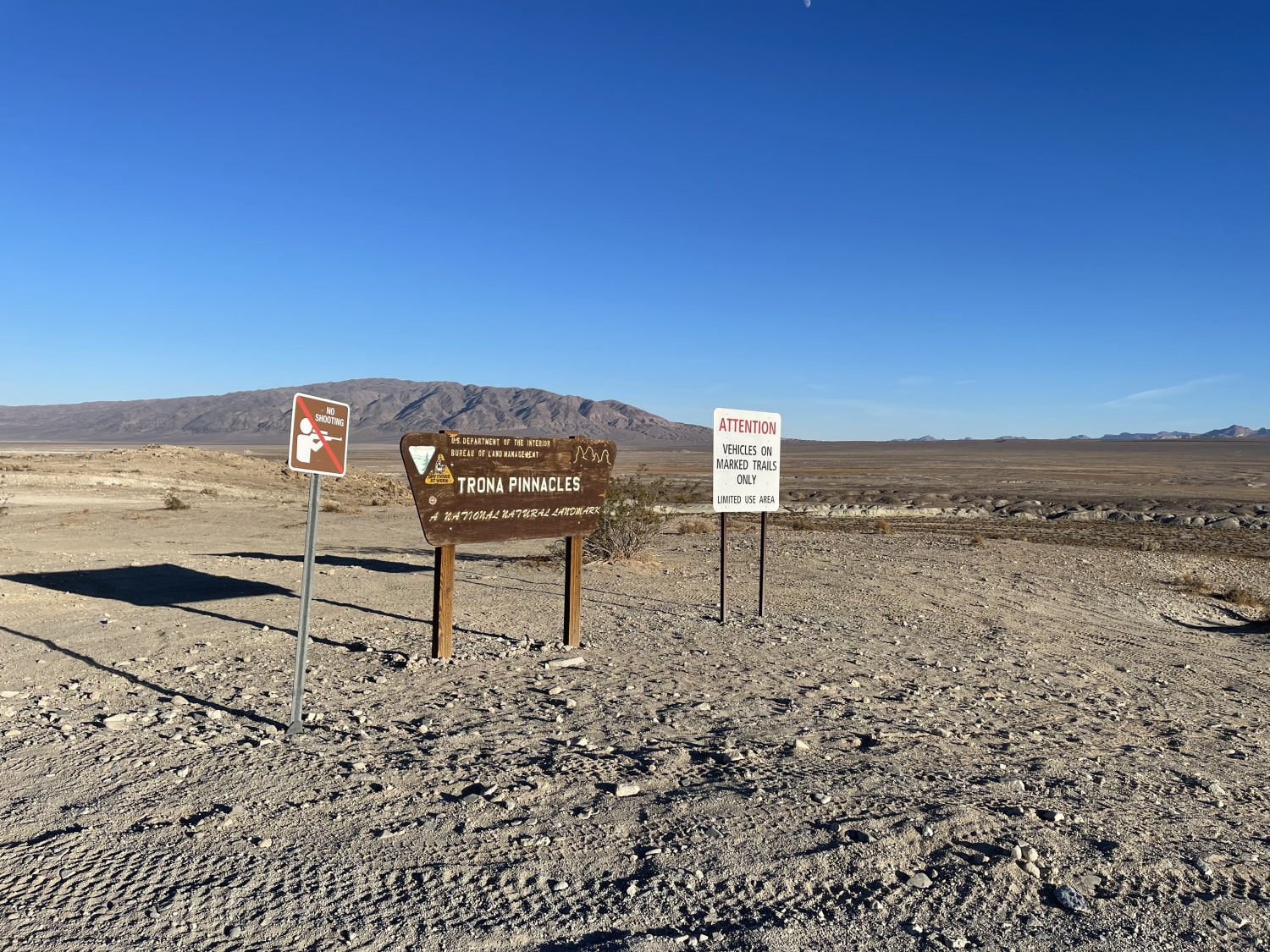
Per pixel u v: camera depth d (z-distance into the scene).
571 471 9.58
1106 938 3.57
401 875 3.97
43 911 3.62
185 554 17.48
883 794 5.08
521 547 20.11
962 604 13.99
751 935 3.48
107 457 51.81
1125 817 4.96
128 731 6.16
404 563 16.78
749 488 11.69
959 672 9.11
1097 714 7.68
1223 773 6.09
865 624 11.78
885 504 49.62
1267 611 16.31
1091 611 14.45
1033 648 10.79
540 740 6.07
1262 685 9.62
